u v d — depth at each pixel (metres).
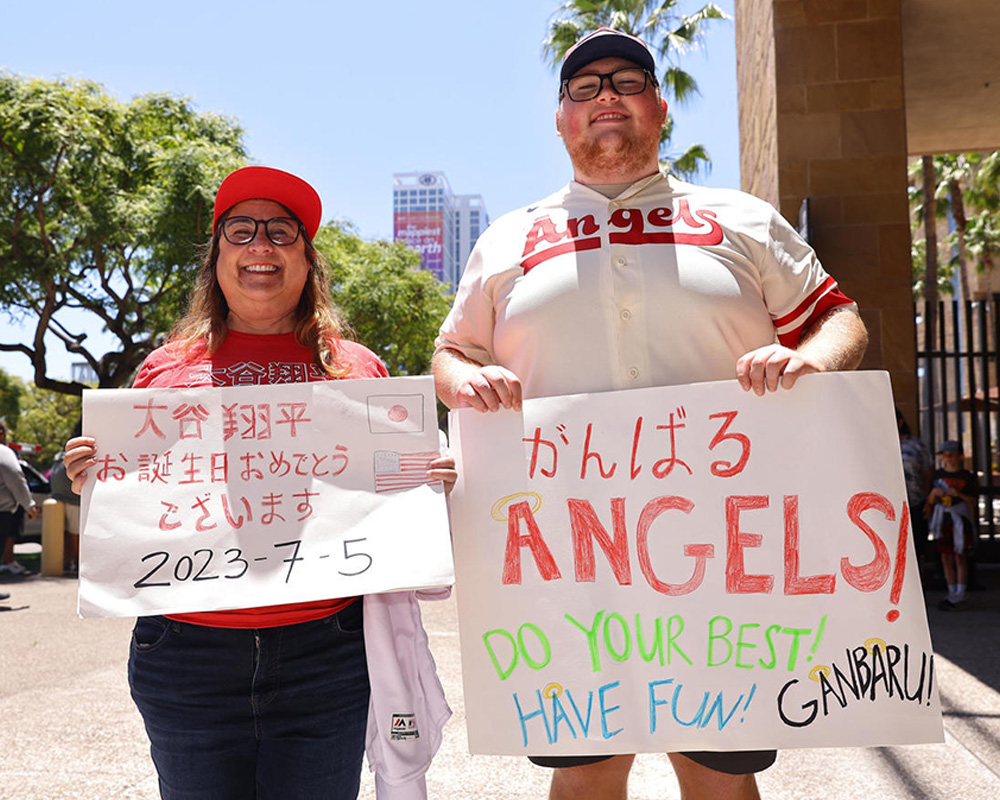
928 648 2.01
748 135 11.85
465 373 2.27
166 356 2.30
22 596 9.38
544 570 2.15
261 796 2.10
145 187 16.33
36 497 15.81
